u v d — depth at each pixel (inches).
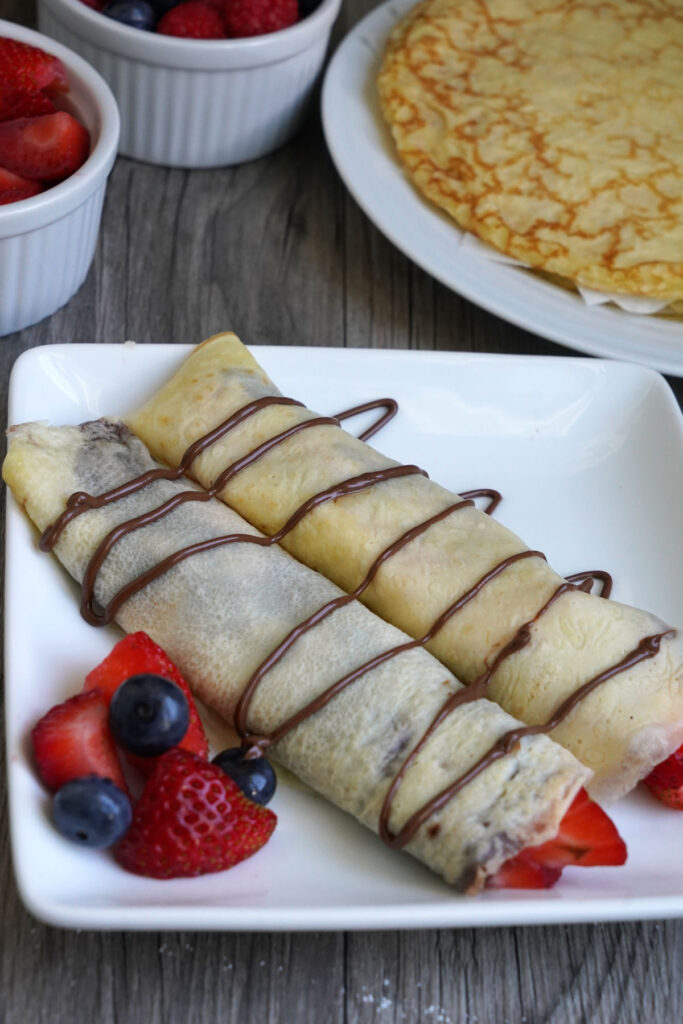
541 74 26.4
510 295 23.4
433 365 22.1
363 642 18.5
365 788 17.5
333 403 21.8
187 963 17.4
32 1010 17.0
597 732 18.3
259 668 18.2
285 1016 17.2
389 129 25.8
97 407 21.2
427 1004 17.4
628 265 23.4
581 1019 17.5
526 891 17.1
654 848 18.1
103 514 19.3
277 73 25.0
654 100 26.1
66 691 18.2
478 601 19.2
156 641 18.7
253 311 24.3
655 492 21.6
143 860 16.7
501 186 24.4
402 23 27.2
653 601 20.8
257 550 19.5
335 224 26.0
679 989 17.8
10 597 18.4
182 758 16.9
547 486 21.7
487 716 17.9
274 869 17.2
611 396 22.3
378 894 17.0
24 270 22.1
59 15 24.3
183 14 24.5
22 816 16.7
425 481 20.5
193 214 25.6
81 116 22.9
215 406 20.7
